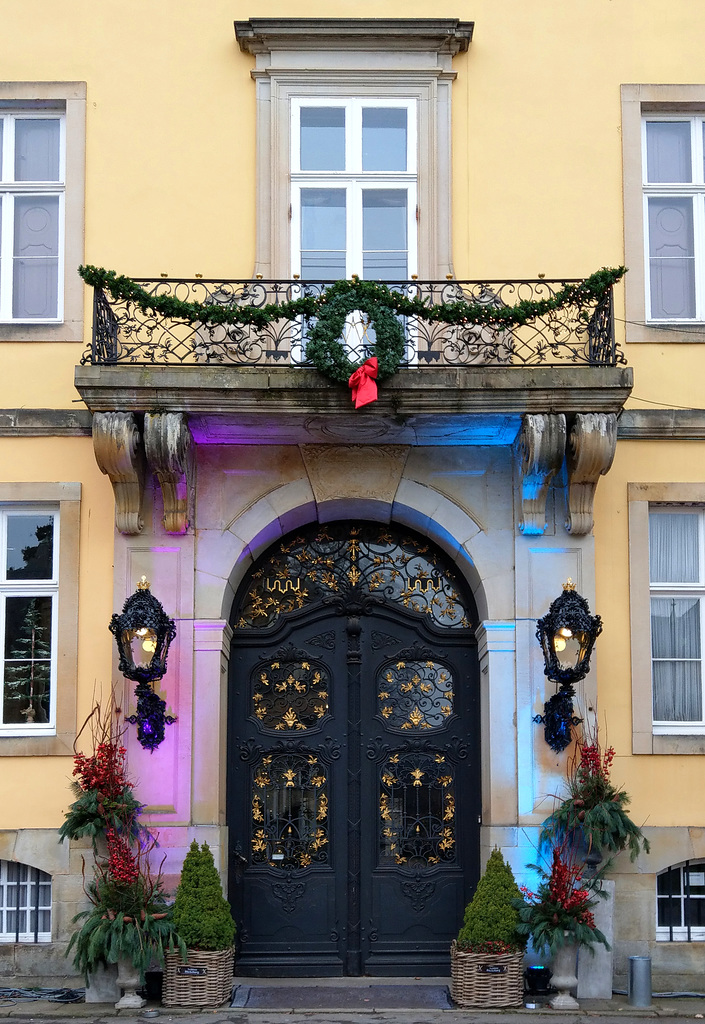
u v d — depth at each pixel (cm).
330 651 1034
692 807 969
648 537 1008
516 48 1049
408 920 1004
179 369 919
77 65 1040
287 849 1010
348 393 921
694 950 954
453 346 945
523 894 925
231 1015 869
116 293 915
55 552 1005
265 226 1020
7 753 960
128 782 948
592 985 918
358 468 1000
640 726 977
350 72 1038
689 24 1054
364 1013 878
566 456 970
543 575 984
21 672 993
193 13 1047
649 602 995
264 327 936
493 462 1003
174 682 964
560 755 962
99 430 924
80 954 884
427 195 1030
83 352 1002
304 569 1042
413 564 1046
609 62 1048
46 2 1046
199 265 1017
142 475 970
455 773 1020
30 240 1045
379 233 1036
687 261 1052
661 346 1020
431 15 1050
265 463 998
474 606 1036
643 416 1007
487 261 1023
